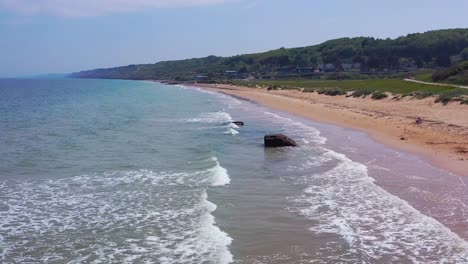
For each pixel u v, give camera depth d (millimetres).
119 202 16375
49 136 32688
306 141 29859
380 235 12922
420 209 15008
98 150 26812
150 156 24891
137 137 32125
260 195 17109
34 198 16922
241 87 127125
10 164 22750
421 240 12469
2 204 16172
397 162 22141
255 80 163000
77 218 14711
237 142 30016
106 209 15602
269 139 27688
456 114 36688
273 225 13883
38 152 26062
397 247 12062
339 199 16438
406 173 19844
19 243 12656
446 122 33250
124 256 11773
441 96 44781
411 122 35125
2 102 73375
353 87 83438
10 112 54000
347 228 13508
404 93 57062
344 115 44938
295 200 16422
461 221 13758
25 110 57062
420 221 13859
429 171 20031
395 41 166000
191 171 21109
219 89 125062
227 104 68562
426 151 24312
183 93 108188
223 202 16250
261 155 25188
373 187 17750
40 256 11820
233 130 35844
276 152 25984
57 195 17312
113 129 36812
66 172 21094
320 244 12367
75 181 19422
